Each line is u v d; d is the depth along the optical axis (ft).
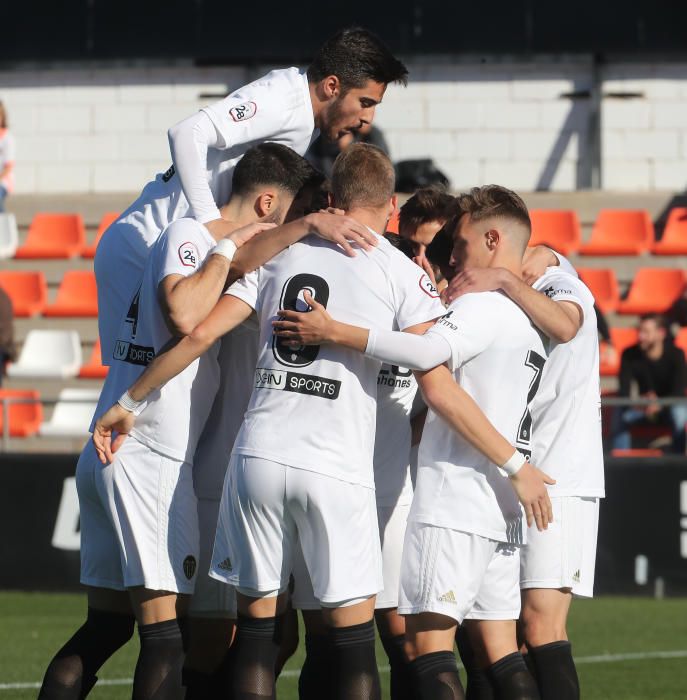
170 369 45.85
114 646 50.21
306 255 45.80
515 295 46.14
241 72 177.68
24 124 181.37
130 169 180.45
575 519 50.03
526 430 46.68
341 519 44.42
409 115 176.04
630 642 87.66
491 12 172.76
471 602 45.19
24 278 157.89
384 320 45.19
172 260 46.80
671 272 155.02
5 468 110.52
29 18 179.42
